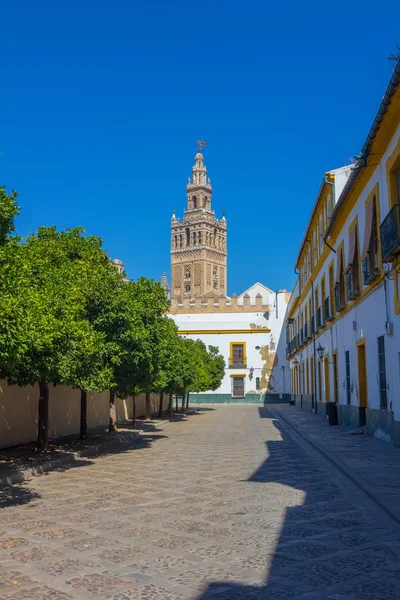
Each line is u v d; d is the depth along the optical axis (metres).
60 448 16.91
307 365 38.81
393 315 15.06
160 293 22.30
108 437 20.59
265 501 9.08
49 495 9.91
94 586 5.20
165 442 19.95
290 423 27.25
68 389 22.09
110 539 6.82
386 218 14.43
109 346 16.28
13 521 7.85
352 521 7.70
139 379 18.78
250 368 62.09
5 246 10.25
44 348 11.39
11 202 10.80
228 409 49.25
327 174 24.91
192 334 63.28
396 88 12.47
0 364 9.68
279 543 6.60
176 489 10.27
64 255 17.16
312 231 33.28
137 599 4.88
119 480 11.47
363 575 5.50
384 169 15.43
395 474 11.06
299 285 42.25
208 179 134.00
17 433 17.56
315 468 12.87
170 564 5.84
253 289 74.94
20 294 9.48
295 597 4.93
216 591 5.07
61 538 6.89
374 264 17.08
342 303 22.67
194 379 40.75
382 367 16.78
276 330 62.25
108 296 16.45
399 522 7.51
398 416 15.06
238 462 14.05
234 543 6.60
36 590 5.12
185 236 130.75
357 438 18.16
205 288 127.19
